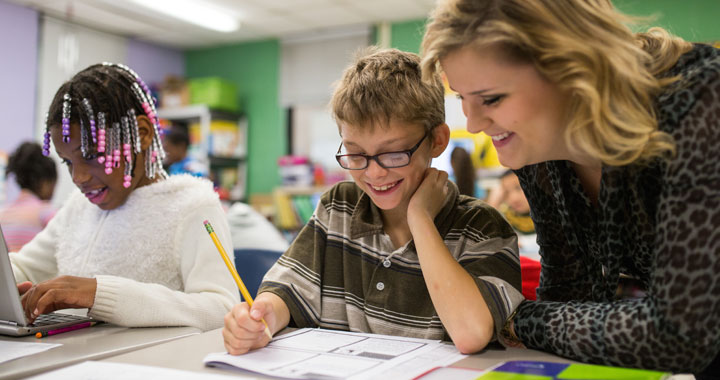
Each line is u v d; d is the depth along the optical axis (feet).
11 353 2.74
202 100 18.88
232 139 19.29
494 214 3.51
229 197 19.03
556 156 2.72
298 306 3.45
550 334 2.67
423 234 3.08
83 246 4.57
